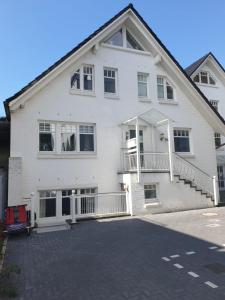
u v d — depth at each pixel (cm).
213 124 1928
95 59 1625
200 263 684
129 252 809
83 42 1536
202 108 1881
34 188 1399
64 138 1508
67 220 1359
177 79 1833
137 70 1741
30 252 862
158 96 1803
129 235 1009
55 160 1462
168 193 1548
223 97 2472
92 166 1537
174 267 668
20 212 1114
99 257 781
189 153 1836
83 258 780
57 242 969
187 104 1869
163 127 1759
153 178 1516
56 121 1489
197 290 538
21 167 1329
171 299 509
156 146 1722
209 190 1748
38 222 1377
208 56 2405
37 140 1434
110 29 1627
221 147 2267
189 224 1147
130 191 1449
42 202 1422
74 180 1487
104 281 613
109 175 1564
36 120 1441
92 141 1576
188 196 1600
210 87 2425
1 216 1314
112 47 1686
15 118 1402
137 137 1484
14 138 1391
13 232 1065
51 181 1438
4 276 617
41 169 1425
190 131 1864
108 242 930
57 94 1504
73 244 930
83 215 1412
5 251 880
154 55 1795
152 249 823
